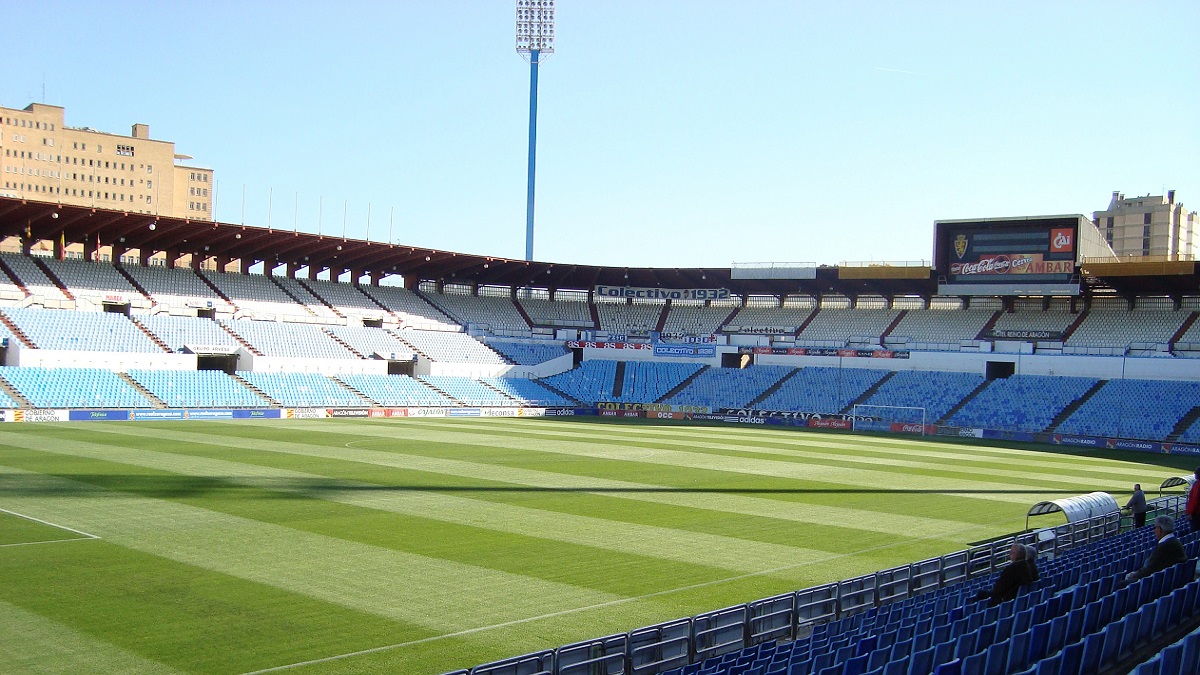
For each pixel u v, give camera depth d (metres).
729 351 99.31
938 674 11.89
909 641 14.22
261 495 33.94
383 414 79.62
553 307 108.56
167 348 75.44
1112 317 88.06
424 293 104.69
